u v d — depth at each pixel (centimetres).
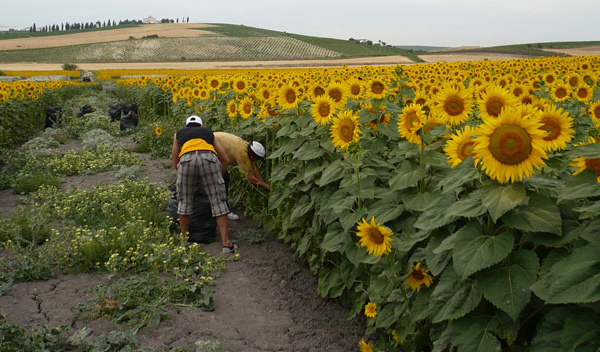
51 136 1430
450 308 264
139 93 2106
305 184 564
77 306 468
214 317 469
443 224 276
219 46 16375
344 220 415
